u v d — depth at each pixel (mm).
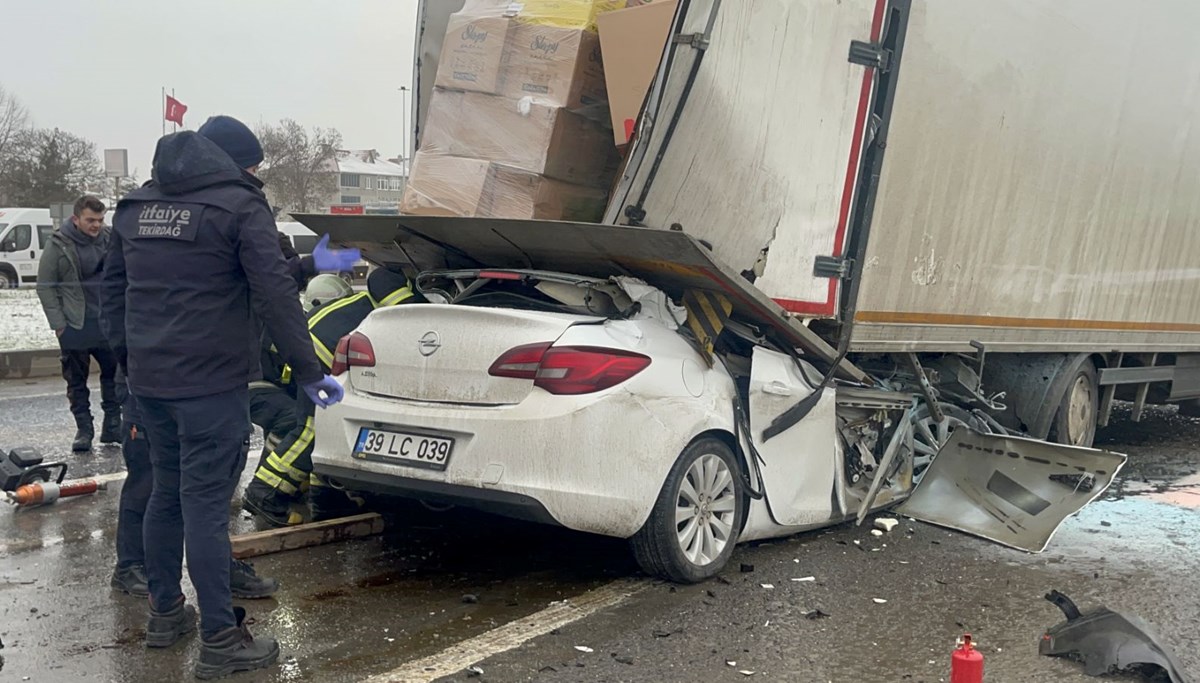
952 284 6504
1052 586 5004
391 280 5734
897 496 6242
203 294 3582
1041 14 6852
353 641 4012
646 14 5004
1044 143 7109
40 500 6023
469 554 5246
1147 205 8570
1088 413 8539
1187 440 10008
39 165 48312
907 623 4414
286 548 5230
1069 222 7598
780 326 5141
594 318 4617
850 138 5473
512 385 4410
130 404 4402
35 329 14414
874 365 6562
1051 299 7578
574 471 4289
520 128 5297
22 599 4438
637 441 4430
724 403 4906
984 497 6129
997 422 7859
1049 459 6035
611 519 4367
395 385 4738
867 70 5477
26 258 27766
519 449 4309
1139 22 8016
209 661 3631
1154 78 8328
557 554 5262
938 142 6094
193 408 3596
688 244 4375
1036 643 4215
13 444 7980
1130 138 8141
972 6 6176
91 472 6934
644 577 4910
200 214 3555
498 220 4781
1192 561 5484
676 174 4871
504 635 4109
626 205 4820
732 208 5094
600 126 5402
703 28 4684
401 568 4992
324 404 3734
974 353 6969
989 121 6508
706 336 4926
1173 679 3811
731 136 4980
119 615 4258
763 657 3969
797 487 5410
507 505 4328
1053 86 7082
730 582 4875
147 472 4492
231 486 3727
